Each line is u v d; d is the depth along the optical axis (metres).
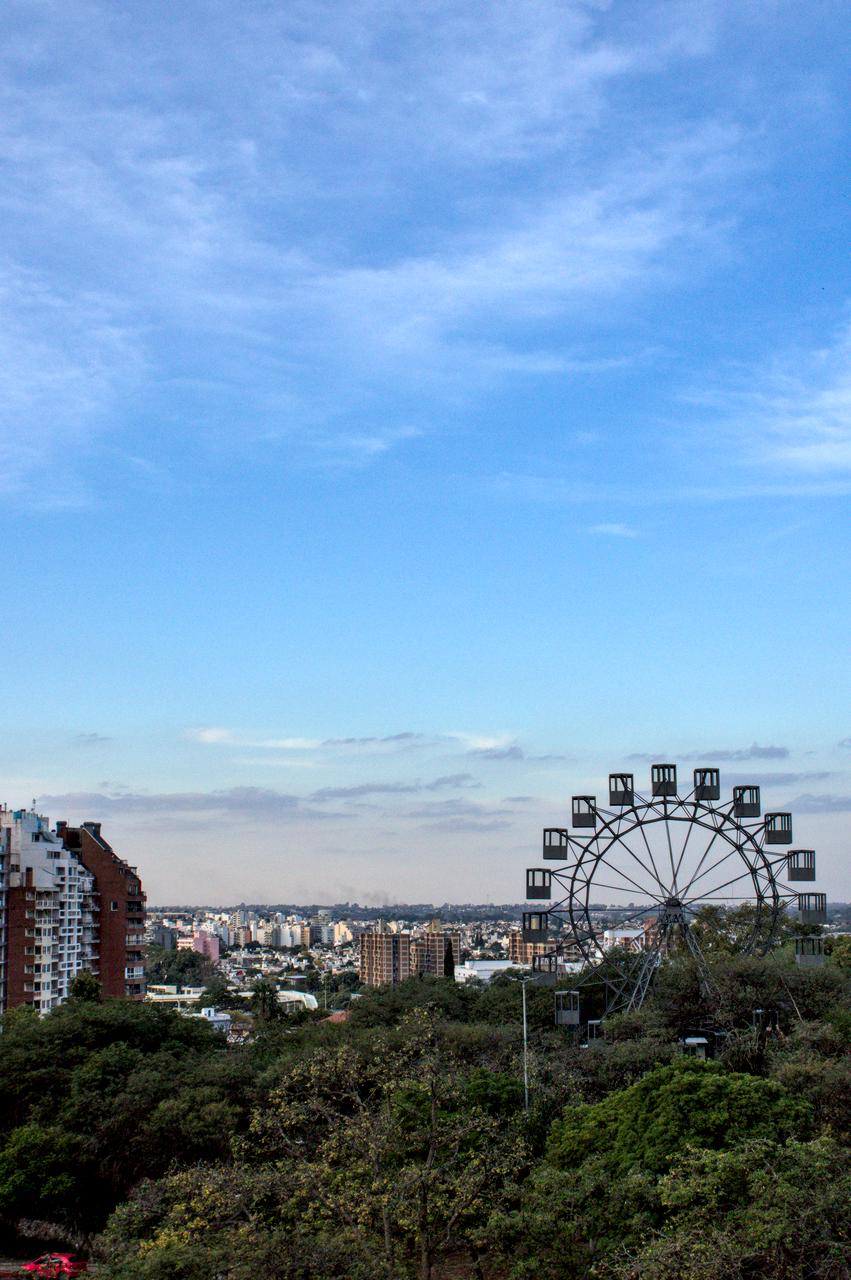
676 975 111.50
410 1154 63.72
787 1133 58.75
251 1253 42.00
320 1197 50.69
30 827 157.75
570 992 104.38
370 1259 45.28
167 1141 79.56
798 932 144.88
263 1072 87.50
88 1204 82.69
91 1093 84.06
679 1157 52.31
